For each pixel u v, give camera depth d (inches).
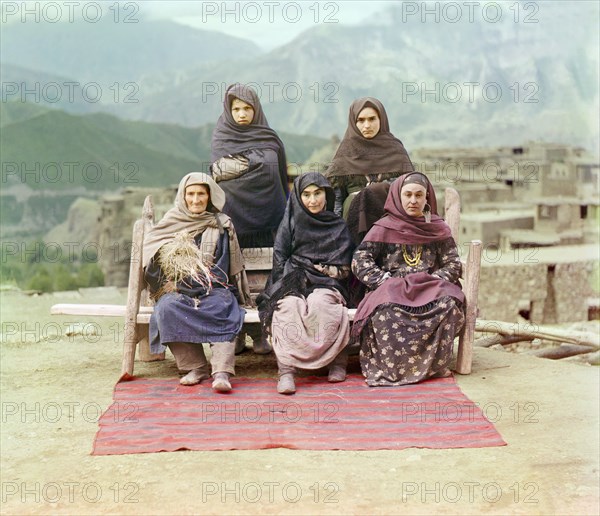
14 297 450.0
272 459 161.6
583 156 1104.2
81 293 488.7
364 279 214.8
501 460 160.7
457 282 223.1
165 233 217.6
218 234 219.9
